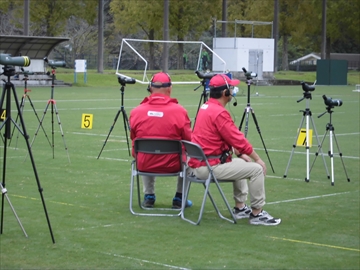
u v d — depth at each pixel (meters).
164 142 12.40
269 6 100.00
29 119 32.22
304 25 100.00
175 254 10.32
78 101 46.59
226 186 15.98
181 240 11.10
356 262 10.03
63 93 56.12
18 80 62.03
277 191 15.51
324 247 10.82
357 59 125.94
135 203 13.92
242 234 11.53
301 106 45.09
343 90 70.38
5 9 85.81
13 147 22.11
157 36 97.06
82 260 9.98
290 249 10.67
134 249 10.56
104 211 13.13
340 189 15.87
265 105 45.88
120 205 13.69
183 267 9.70
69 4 87.06
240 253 10.41
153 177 13.57
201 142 12.27
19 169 17.83
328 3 100.94
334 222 12.52
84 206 13.56
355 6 100.12
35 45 62.06
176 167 12.59
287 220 12.64
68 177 16.83
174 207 13.49
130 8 91.12
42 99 47.69
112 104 44.19
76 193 14.84
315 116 36.97
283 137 26.47
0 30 99.06
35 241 10.96
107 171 17.83
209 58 82.94
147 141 12.45
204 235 11.43
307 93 16.83
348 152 22.30
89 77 73.50
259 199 12.17
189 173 12.93
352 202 14.39
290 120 34.44
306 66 121.75
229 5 107.94
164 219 12.54
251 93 61.38
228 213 13.14
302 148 23.12
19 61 10.43
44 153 20.92
